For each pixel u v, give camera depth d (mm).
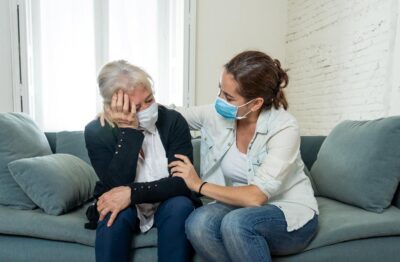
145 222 1337
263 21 3627
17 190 1481
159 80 3445
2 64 3203
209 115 1537
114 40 3346
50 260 1331
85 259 1322
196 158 1929
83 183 1655
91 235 1311
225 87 1297
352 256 1311
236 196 1225
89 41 3312
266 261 1110
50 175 1453
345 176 1589
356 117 2674
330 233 1301
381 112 2373
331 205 1624
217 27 3529
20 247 1342
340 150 1699
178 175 1316
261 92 1289
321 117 3182
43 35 3250
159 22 3396
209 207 1300
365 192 1480
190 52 3438
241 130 1428
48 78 3287
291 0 3590
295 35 3549
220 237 1191
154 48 3412
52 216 1397
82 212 1532
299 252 1292
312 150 2080
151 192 1260
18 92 3213
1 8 3150
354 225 1317
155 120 1375
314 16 3215
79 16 3279
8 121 1605
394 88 2238
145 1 3354
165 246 1197
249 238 1104
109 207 1230
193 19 3412
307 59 3369
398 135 1480
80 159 1863
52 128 3336
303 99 3488
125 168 1297
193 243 1203
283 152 1261
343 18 2812
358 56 2637
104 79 1274
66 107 3340
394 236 1358
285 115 1351
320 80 3172
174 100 3492
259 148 1351
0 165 1502
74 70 3318
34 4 3213
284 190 1338
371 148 1511
